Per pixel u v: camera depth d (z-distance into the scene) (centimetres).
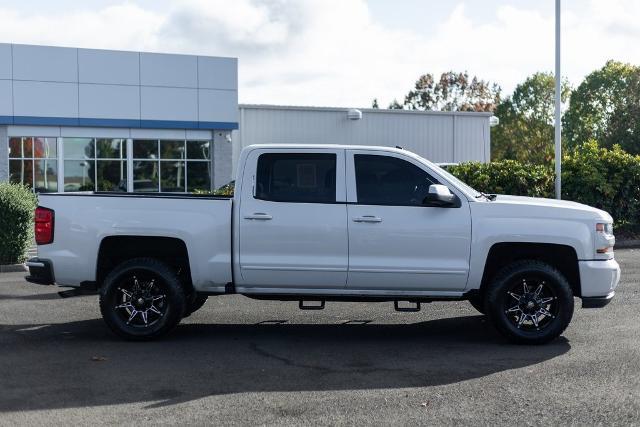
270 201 857
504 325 846
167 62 3111
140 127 3084
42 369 744
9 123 2877
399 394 659
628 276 1398
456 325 970
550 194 2103
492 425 576
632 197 2109
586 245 850
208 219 859
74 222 868
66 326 961
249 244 855
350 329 946
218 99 3198
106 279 866
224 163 3241
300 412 609
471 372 734
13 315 1034
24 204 1562
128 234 860
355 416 598
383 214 849
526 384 688
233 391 669
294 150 866
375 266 847
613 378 704
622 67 7156
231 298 1173
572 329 930
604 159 2109
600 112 7225
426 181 863
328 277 851
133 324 873
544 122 7869
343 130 3512
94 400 642
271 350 830
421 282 852
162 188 3159
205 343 862
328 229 848
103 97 3017
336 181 861
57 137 2989
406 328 953
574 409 613
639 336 884
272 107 3381
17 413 606
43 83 2925
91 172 3047
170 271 865
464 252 848
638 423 579
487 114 3781
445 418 593
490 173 2084
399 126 3622
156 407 622
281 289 862
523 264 852
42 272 870
